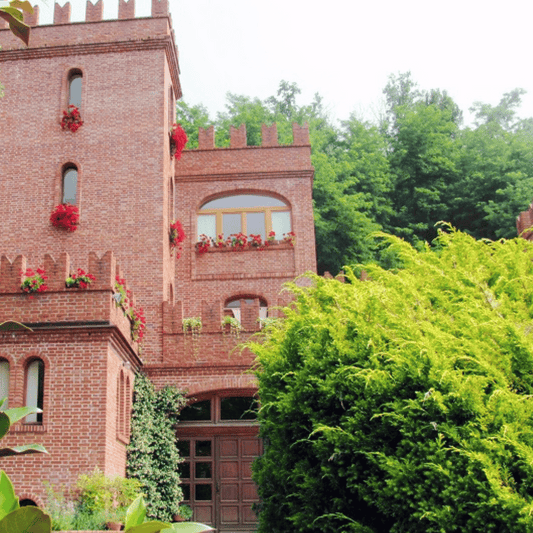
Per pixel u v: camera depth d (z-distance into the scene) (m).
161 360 17.08
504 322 5.21
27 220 18.86
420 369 5.53
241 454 17.34
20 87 19.89
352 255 33.75
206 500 17.06
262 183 22.56
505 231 35.59
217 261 21.78
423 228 36.44
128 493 12.96
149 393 16.50
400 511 5.40
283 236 22.27
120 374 15.16
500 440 4.68
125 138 19.39
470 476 4.84
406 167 39.59
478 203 36.97
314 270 21.64
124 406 15.16
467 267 6.83
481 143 41.09
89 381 13.50
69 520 11.41
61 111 19.62
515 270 6.54
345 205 33.62
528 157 39.47
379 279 7.30
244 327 17.28
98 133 19.45
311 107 46.69
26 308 13.89
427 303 6.65
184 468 17.27
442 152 40.34
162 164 19.17
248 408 17.48
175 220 21.78
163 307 17.55
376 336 6.42
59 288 13.95
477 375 5.25
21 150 19.41
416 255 7.30
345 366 6.33
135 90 19.78
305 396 7.25
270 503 8.24
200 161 22.72
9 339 13.76
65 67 20.02
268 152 22.81
